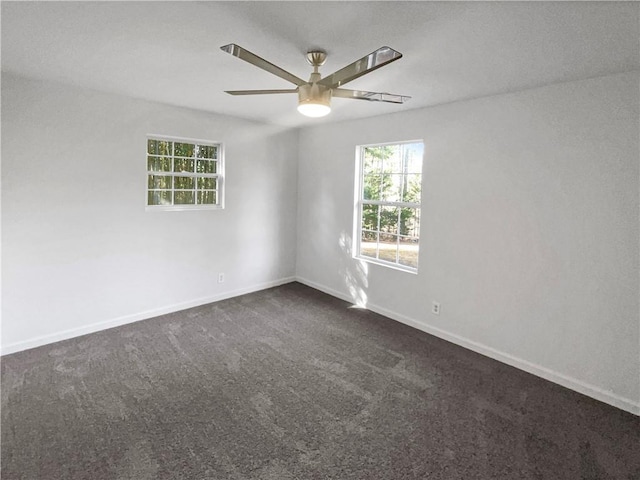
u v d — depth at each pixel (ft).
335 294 15.98
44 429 7.20
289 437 7.18
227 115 14.37
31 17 6.19
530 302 9.76
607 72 8.06
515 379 9.51
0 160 9.64
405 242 13.57
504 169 10.10
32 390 8.50
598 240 8.52
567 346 9.14
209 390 8.74
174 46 7.39
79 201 11.09
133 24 6.42
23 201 10.09
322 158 16.11
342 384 9.12
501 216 10.23
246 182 15.48
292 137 16.99
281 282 17.51
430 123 11.84
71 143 10.77
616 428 7.60
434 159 11.80
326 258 16.31
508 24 6.04
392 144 13.55
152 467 6.32
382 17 5.92
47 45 7.43
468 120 10.85
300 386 9.00
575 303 8.96
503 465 6.54
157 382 9.02
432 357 10.64
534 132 9.44
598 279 8.57
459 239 11.29
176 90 10.78
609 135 8.23
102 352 10.46
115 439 6.98
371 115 13.58
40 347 10.63
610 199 8.30
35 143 10.14
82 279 11.38
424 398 8.58
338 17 5.97
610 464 6.61
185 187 13.94
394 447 6.95
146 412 7.83
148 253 12.85
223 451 6.76
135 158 12.14
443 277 11.80
